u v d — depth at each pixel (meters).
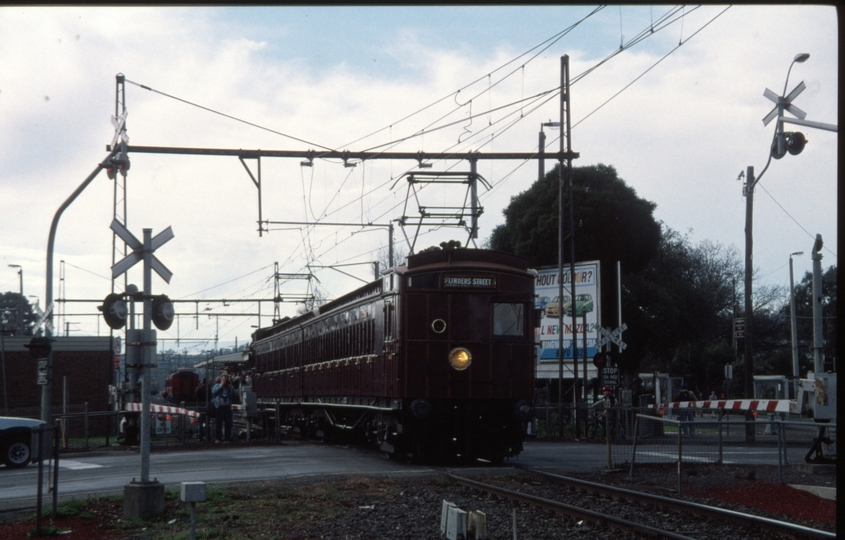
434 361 18.06
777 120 16.62
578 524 11.16
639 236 46.50
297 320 30.98
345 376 22.91
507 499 13.41
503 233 49.59
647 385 51.94
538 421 33.25
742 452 21.97
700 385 57.19
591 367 40.00
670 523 11.35
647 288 48.22
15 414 34.25
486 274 18.45
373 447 24.33
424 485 15.30
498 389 18.28
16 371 37.72
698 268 70.75
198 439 30.00
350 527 11.20
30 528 11.33
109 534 11.04
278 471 17.64
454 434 18.55
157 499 12.26
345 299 23.94
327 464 19.12
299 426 31.42
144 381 12.32
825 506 13.53
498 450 18.97
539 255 46.66
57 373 37.97
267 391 37.19
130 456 22.52
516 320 18.67
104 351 38.69
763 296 77.75
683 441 18.44
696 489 15.48
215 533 10.66
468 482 15.06
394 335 18.28
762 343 78.12
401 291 18.14
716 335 75.06
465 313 18.27
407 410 18.19
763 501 14.16
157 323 12.41
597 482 16.27
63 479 17.30
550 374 42.16
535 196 47.28
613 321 46.78
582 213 45.22
